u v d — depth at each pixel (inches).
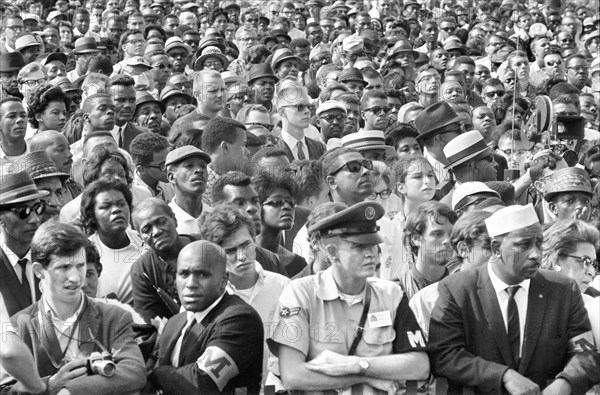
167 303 409.7
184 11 1115.9
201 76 689.6
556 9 1341.0
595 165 639.8
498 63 1069.8
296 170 513.3
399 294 377.1
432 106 627.5
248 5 1176.8
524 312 377.7
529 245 373.7
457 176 577.6
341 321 371.2
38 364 360.5
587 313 383.6
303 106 654.5
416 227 428.1
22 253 393.1
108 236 435.2
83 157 537.6
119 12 1052.5
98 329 364.8
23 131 571.8
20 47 866.1
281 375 369.1
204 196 512.4
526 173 611.2
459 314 377.1
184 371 361.7
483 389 370.3
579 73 1011.3
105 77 678.5
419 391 381.4
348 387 368.5
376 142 589.6
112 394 354.3
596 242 422.9
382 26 1184.8
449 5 1302.9
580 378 370.6
